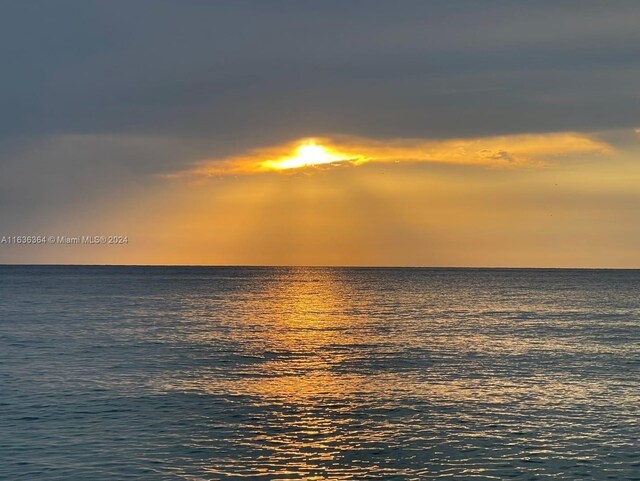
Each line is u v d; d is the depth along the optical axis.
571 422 38.41
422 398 44.12
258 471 30.80
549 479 30.14
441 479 30.14
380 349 66.25
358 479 30.06
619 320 97.88
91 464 31.28
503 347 67.88
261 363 57.53
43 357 59.41
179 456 32.47
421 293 171.88
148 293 161.00
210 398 43.75
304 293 168.50
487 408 41.47
